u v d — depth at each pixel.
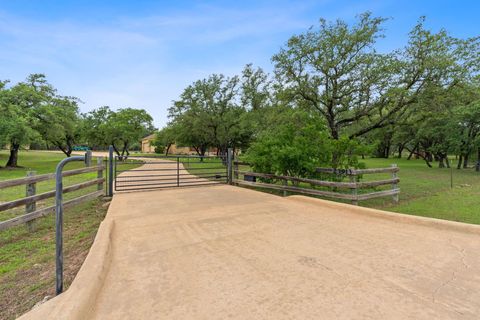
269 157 7.25
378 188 8.73
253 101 20.97
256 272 2.25
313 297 1.84
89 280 1.96
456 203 6.28
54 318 1.49
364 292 1.91
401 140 24.72
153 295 1.88
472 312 1.65
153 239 3.14
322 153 6.93
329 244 2.96
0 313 1.92
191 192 6.77
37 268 2.69
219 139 22.59
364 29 10.70
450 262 2.46
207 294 1.89
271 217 4.21
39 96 17.27
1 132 13.89
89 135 28.14
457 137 16.86
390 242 3.03
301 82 12.05
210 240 3.11
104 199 6.15
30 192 3.96
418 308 1.70
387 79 10.95
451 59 9.66
